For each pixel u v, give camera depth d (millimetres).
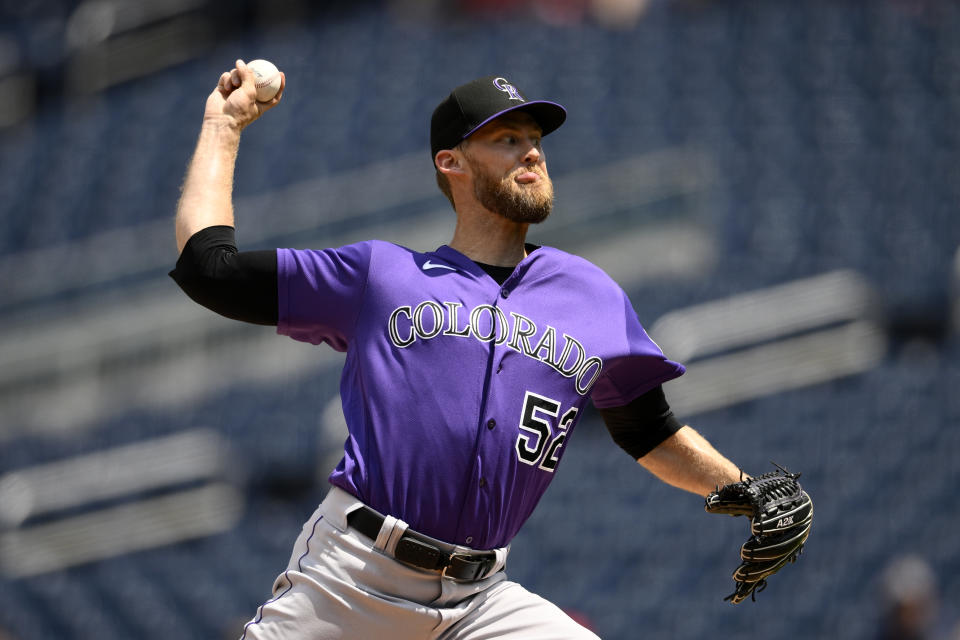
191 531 37562
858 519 34094
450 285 8984
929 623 30188
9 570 37656
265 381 42156
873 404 38562
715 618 31078
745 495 9367
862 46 59062
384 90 59688
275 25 67875
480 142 9383
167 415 41562
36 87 66875
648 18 63375
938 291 42812
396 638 8711
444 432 8617
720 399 39281
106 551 37656
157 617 34844
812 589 31656
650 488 36188
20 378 44344
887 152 51969
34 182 58219
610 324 9359
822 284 41875
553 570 33438
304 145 55625
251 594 34750
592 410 38812
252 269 8828
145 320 43812
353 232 46531
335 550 8695
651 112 55625
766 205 48875
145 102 63375
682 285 43938
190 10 67625
